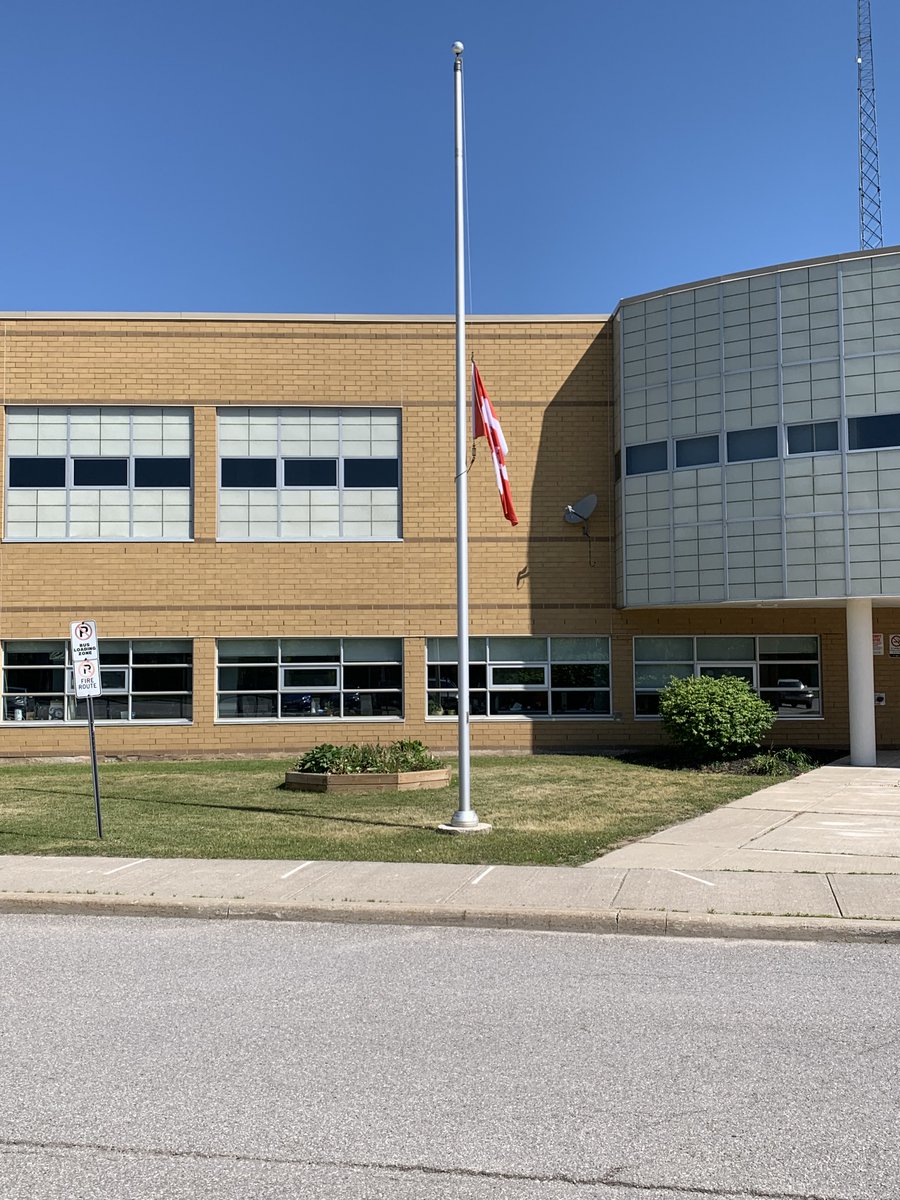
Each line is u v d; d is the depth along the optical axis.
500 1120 5.02
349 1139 4.82
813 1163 4.56
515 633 23.80
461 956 8.20
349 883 10.31
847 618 21.42
